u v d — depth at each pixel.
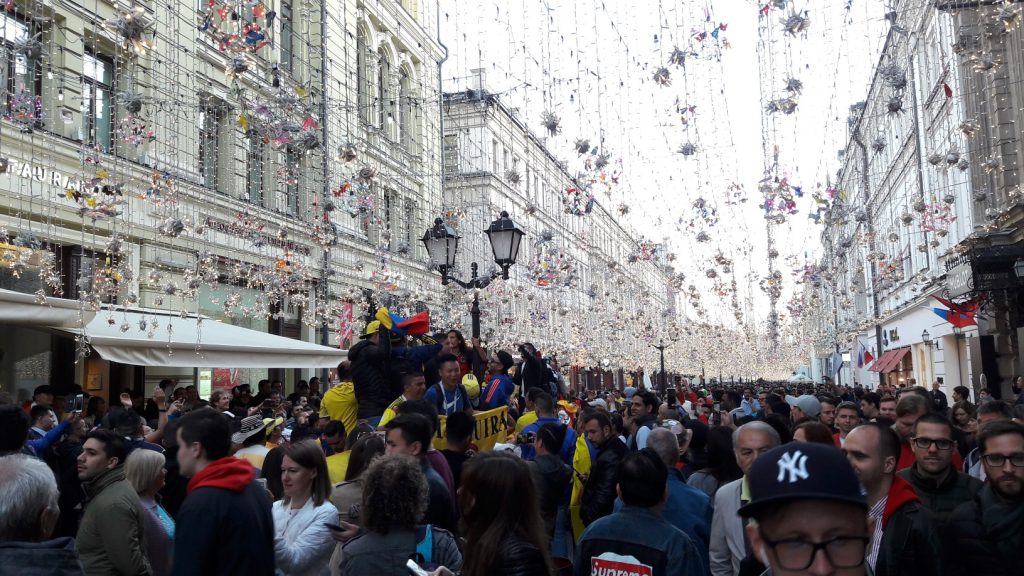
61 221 12.77
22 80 11.02
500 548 3.27
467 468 3.48
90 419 10.76
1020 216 16.59
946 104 18.95
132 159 13.83
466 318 22.64
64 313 9.67
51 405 8.91
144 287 14.17
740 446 4.64
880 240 35.75
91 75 13.28
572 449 7.58
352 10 21.72
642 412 9.33
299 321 20.64
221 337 12.73
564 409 11.67
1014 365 18.69
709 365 58.03
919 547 3.53
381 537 3.56
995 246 15.96
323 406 7.78
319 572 4.38
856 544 1.68
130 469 4.79
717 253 17.77
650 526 3.96
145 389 14.80
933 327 27.56
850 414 6.82
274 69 13.09
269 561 3.48
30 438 7.00
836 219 15.87
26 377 12.30
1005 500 3.92
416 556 3.54
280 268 15.46
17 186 11.79
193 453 3.70
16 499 3.12
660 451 5.24
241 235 16.25
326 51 19.38
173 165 14.45
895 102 11.07
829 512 1.68
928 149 23.28
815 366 87.81
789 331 54.22
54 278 10.70
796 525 1.69
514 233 10.81
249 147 17.36
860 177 37.53
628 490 4.01
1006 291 17.39
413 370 7.23
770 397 9.59
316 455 4.61
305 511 4.53
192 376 16.20
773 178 9.80
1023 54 17.25
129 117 11.74
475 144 29.08
